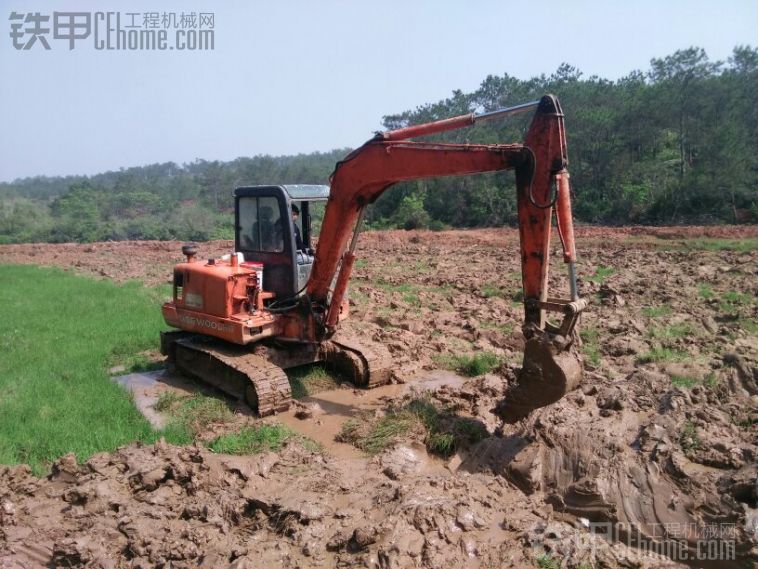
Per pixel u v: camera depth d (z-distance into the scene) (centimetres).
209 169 7925
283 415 833
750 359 959
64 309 1585
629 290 1617
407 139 742
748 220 3641
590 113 4312
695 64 4119
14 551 494
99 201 6819
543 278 634
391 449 697
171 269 2644
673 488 551
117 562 495
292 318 903
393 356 1067
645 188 4022
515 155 621
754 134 4103
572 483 586
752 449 601
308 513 543
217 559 484
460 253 2952
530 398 631
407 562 478
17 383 919
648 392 756
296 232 928
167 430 750
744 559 475
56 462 615
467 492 580
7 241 5147
